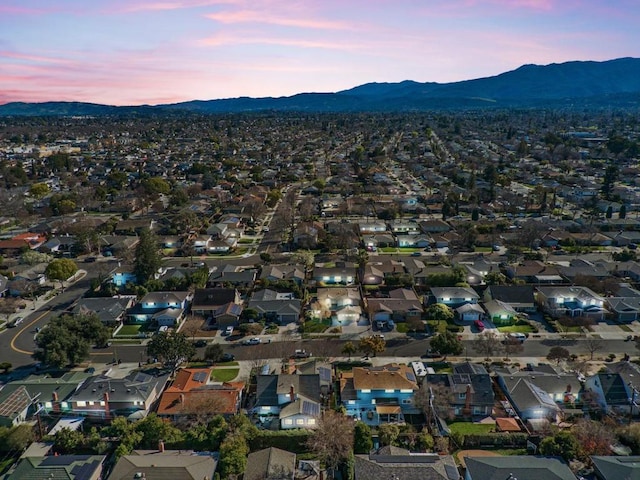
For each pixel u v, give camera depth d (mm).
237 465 56656
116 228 162625
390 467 54375
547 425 64438
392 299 101438
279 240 155875
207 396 69062
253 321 98188
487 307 99375
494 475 53062
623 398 69125
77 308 101500
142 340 92688
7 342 92000
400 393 72062
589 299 99312
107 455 60594
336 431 60688
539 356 84375
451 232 152875
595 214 173500
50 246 143500
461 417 68625
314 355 86000
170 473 54344
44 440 62750
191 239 150125
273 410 69625
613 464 54531
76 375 76500
